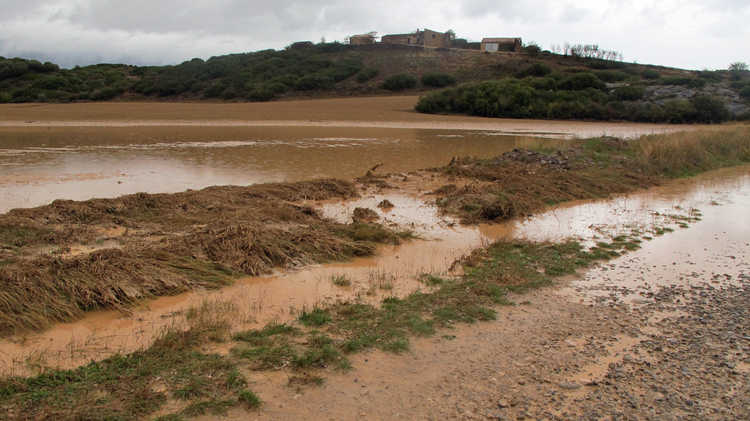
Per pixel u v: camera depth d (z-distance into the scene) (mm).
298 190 13734
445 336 5801
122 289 6680
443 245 9703
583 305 6832
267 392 4547
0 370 4934
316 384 4711
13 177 15172
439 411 4359
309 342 5480
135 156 20609
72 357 5254
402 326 6008
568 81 58844
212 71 77938
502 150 25578
